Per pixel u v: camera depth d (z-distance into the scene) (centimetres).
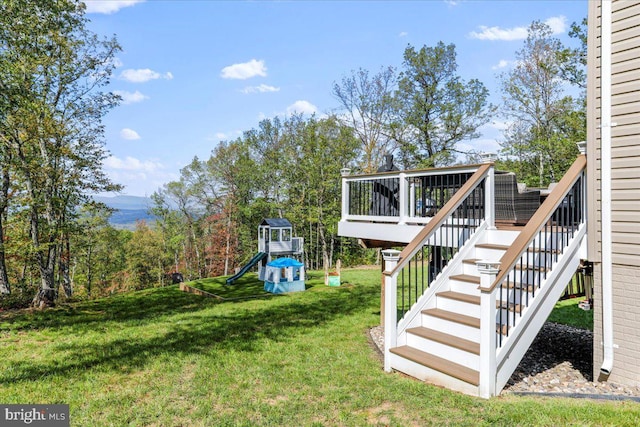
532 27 1792
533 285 401
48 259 1181
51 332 733
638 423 278
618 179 396
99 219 1609
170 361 516
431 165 2170
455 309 456
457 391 370
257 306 969
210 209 3322
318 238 2841
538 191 628
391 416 321
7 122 1062
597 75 416
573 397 358
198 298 1161
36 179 1123
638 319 380
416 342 445
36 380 455
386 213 672
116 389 420
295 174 2812
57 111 1193
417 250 457
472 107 2122
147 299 1159
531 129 1856
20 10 1077
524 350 392
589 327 725
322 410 343
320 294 1146
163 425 328
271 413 340
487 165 510
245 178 3075
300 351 548
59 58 1166
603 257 405
